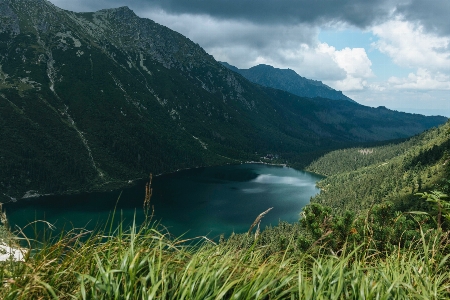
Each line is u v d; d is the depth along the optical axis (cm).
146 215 392
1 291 315
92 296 302
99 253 373
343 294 383
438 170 13962
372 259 542
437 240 557
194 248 416
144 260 344
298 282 355
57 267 347
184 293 307
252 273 379
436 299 366
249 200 17312
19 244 345
